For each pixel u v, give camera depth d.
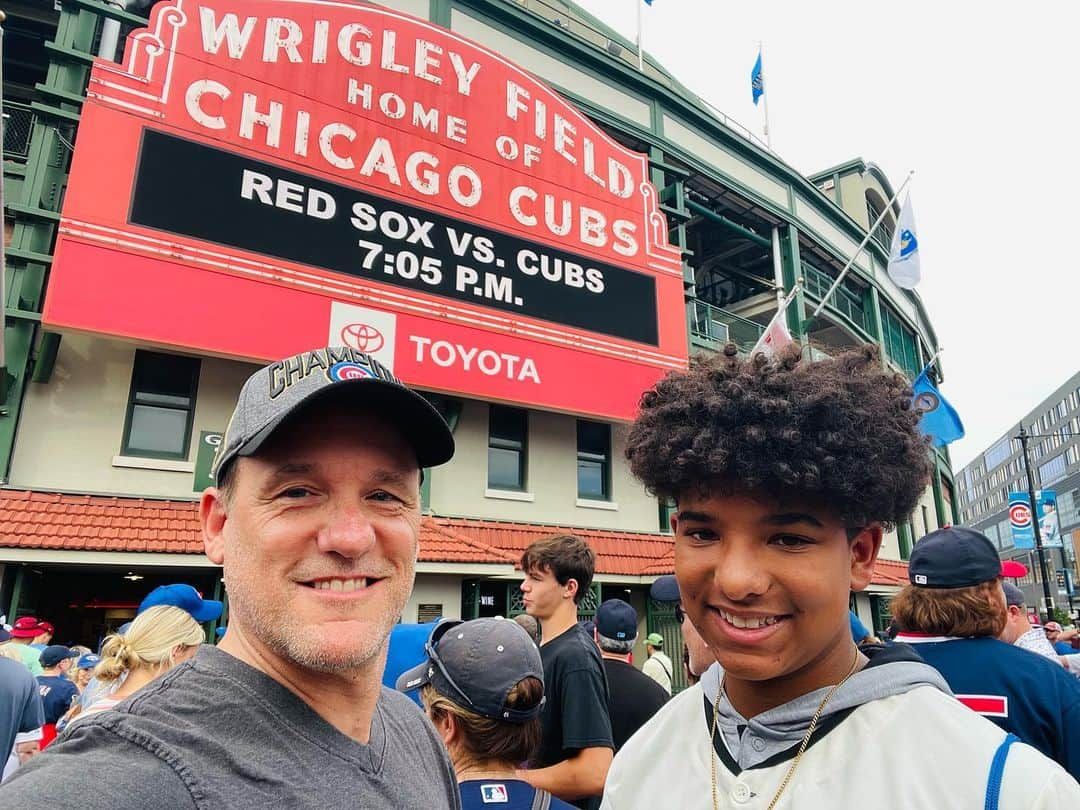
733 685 1.44
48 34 9.46
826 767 1.26
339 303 8.29
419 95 9.59
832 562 1.34
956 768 1.14
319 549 1.21
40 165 7.61
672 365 11.07
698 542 1.42
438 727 2.08
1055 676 2.17
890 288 20.84
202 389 8.19
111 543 6.77
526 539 9.45
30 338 7.30
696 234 16.19
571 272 10.40
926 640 2.42
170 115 7.73
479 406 10.05
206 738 1.02
